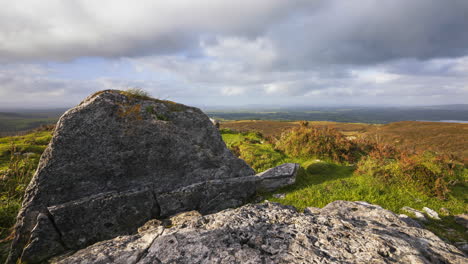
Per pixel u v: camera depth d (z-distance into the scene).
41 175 5.73
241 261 3.21
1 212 6.54
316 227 4.09
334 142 14.65
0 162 10.38
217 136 8.85
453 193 8.35
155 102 8.10
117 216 6.29
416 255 3.29
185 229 4.19
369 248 3.46
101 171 6.44
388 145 15.05
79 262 3.36
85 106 6.65
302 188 9.18
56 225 5.56
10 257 5.19
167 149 7.60
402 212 7.02
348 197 8.10
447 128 48.38
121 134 6.95
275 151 15.59
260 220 4.50
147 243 3.85
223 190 8.14
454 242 5.38
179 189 7.35
